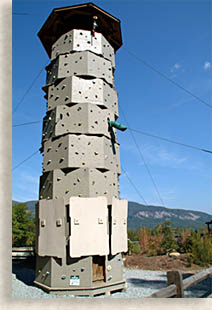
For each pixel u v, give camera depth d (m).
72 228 13.26
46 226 14.47
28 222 41.88
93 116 16.17
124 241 15.32
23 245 39.19
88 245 13.35
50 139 16.58
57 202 14.34
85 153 15.34
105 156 15.72
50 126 17.09
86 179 14.63
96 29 19.73
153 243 32.72
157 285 16.31
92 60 17.38
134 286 15.99
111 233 14.41
